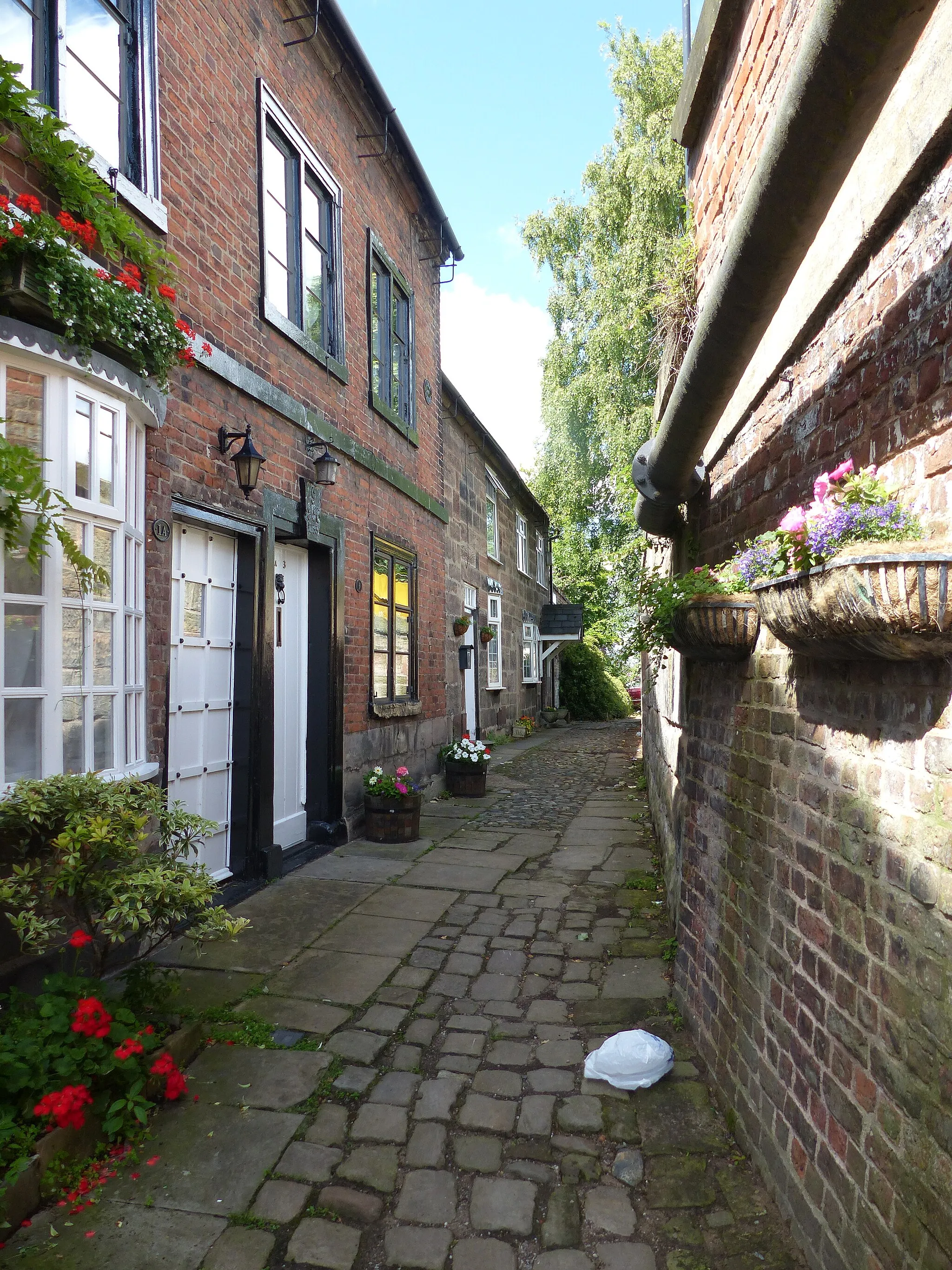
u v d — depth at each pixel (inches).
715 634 101.8
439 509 366.9
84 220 121.5
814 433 85.3
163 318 131.7
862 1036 68.1
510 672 634.2
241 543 197.8
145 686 139.3
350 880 207.2
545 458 772.0
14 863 108.2
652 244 525.0
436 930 173.0
